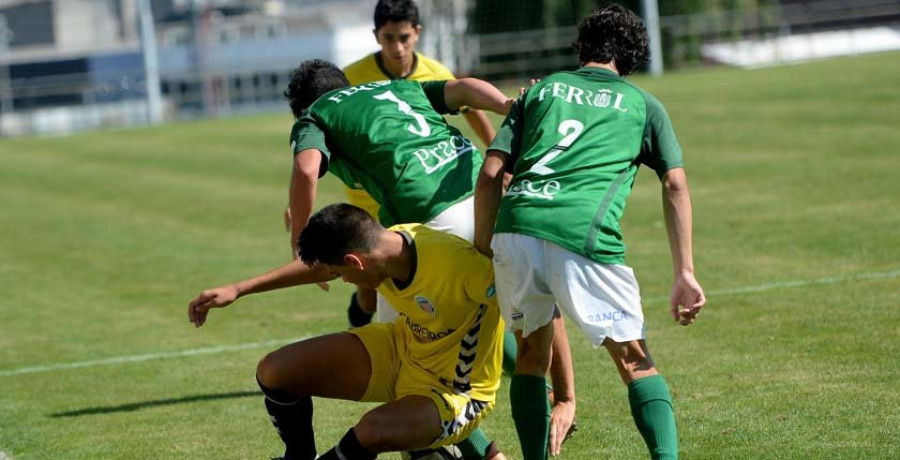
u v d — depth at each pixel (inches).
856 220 1441.9
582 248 592.7
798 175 1820.9
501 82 4360.2
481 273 602.5
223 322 1194.0
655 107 632.4
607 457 702.5
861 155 1932.8
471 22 4446.4
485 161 631.8
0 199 2401.6
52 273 1583.4
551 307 618.5
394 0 994.1
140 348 1105.4
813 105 2591.0
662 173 623.8
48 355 1098.1
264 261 1566.2
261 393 911.0
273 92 4697.3
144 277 1505.9
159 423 840.3
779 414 749.9
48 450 784.3
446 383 615.2
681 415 767.1
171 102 4628.4
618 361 611.2
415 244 601.0
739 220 1528.1
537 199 603.5
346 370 630.5
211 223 1923.0
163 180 2495.1
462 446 660.1
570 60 4318.4
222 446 774.5
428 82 753.6
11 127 4483.3
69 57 5649.6
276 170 2497.5
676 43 4372.5
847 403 758.5
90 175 2679.6
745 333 968.9
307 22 6786.4
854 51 4416.8
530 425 638.5
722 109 2704.2
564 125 622.5
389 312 728.3
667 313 1075.3
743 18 4443.9
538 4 4355.3
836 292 1084.5
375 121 693.3
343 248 590.6
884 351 872.9
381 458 733.3
